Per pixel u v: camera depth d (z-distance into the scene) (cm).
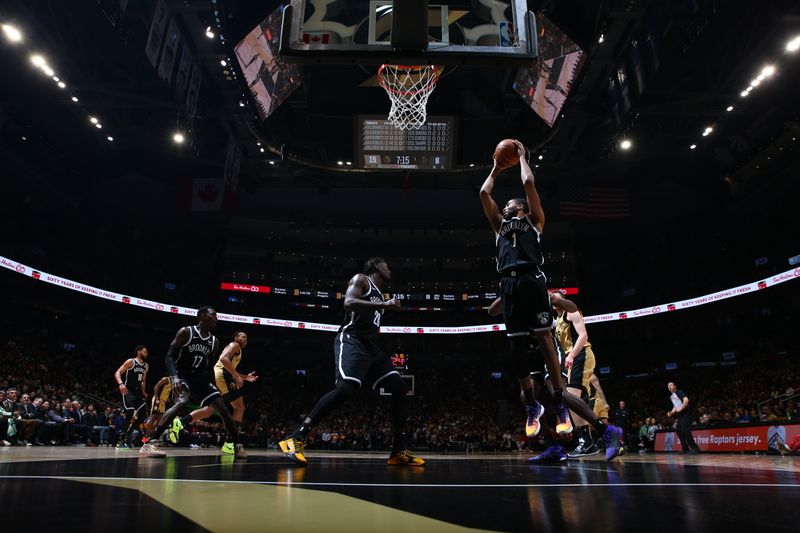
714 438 1297
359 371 402
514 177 2897
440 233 3853
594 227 3619
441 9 801
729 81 2198
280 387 3494
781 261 2953
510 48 745
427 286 3859
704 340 3192
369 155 2228
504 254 368
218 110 2339
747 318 3112
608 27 1898
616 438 412
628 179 3130
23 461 371
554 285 3606
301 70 1944
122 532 101
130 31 1934
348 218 3694
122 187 3238
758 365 2700
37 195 2842
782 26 1897
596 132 2584
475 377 3656
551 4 1609
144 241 3628
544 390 454
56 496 158
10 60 2133
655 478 259
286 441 391
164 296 3425
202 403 560
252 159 2770
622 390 3372
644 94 2225
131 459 443
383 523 117
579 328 568
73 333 3017
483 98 2234
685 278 3494
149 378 3297
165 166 3053
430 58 741
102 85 2284
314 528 110
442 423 3023
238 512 132
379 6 786
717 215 3372
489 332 3728
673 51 2009
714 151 2916
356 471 314
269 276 3747
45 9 1898
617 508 142
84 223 3170
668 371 3244
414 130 2231
